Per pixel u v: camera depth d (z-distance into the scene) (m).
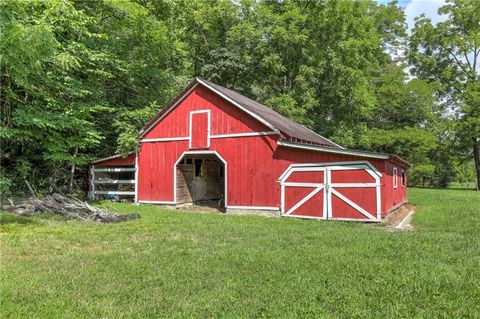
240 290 4.61
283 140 12.95
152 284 4.84
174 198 15.49
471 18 33.94
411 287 4.69
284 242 7.56
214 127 14.54
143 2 23.73
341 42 26.92
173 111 15.70
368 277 5.12
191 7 26.88
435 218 11.34
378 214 10.73
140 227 9.53
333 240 7.78
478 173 32.72
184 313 3.91
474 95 31.02
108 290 4.58
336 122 28.33
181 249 6.92
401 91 32.78
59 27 15.16
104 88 20.17
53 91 16.28
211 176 18.58
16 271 5.30
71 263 5.80
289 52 26.95
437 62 36.12
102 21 20.55
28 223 9.72
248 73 28.25
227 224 10.25
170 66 27.08
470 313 3.91
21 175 16.59
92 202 16.19
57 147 16.14
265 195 13.12
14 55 10.90
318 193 11.78
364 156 11.34
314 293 4.48
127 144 16.17
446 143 35.16
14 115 14.45
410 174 33.91
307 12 28.06
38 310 3.94
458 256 6.28
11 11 11.45
